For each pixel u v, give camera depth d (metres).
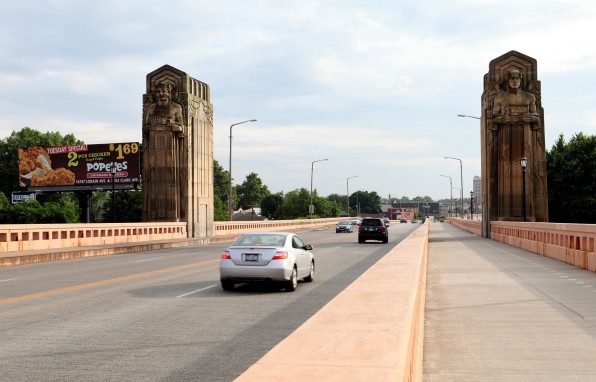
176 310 12.96
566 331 10.29
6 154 117.62
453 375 7.61
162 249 43.84
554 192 74.00
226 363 8.05
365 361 3.31
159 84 54.75
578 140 75.44
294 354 3.51
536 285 17.00
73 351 8.82
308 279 18.91
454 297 14.66
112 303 14.09
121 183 65.12
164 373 7.50
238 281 16.42
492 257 29.30
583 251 22.45
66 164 67.25
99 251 36.38
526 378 7.41
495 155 53.28
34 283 18.98
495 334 10.12
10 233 32.03
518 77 51.97
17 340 9.66
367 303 6.01
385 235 47.50
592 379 7.32
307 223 109.81
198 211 56.91
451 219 154.50
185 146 55.03
